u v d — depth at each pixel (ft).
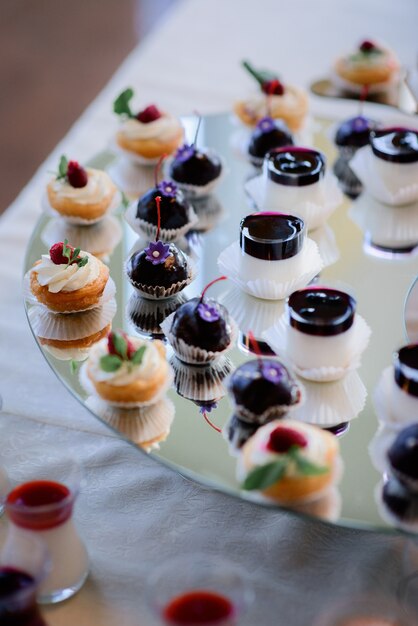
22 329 2.63
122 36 5.32
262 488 1.89
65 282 2.33
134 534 2.11
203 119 3.14
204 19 4.04
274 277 2.42
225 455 2.01
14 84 4.91
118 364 2.09
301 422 2.09
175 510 2.16
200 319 2.19
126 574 2.04
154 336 2.31
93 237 2.66
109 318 2.36
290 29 3.95
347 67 3.22
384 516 1.90
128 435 2.05
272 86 3.03
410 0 4.24
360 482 1.96
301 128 3.08
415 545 2.05
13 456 2.27
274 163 2.68
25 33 5.37
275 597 1.99
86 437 2.33
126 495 2.19
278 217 2.48
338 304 2.20
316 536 2.10
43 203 2.74
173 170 2.80
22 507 1.93
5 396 2.43
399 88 3.24
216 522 2.13
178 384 2.18
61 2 5.70
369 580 2.02
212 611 1.82
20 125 4.61
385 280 2.51
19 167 4.33
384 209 2.78
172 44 3.81
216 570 1.84
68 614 1.97
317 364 2.17
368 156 2.80
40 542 1.86
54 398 2.43
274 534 2.10
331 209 2.70
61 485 2.02
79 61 5.09
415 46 3.80
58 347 2.28
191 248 2.61
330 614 1.95
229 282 2.49
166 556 2.07
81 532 2.12
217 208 2.77
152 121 2.93
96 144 3.24
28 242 2.74
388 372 2.16
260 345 2.29
